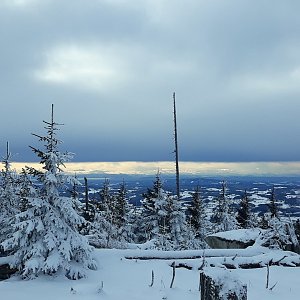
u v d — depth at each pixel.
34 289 12.04
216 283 4.11
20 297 11.11
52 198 14.67
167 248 23.86
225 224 38.47
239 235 21.48
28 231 13.44
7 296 11.24
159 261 16.27
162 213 33.06
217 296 4.06
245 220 39.28
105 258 16.25
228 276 4.19
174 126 33.12
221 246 22.22
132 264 15.80
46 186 14.60
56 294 11.41
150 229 35.22
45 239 13.62
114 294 11.73
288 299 12.10
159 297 11.70
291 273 15.38
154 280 13.88
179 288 12.91
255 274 15.16
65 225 14.34
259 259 16.80
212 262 16.25
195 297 11.95
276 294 12.59
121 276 14.29
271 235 19.12
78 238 14.47
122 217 35.91
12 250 15.66
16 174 18.64
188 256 17.11
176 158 33.06
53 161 14.61
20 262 14.08
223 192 40.16
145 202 36.28
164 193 35.25
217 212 39.78
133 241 37.09
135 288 12.73
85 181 34.00
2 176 18.59
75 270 13.80
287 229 19.52
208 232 38.38
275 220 19.52
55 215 14.23
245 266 16.44
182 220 33.03
